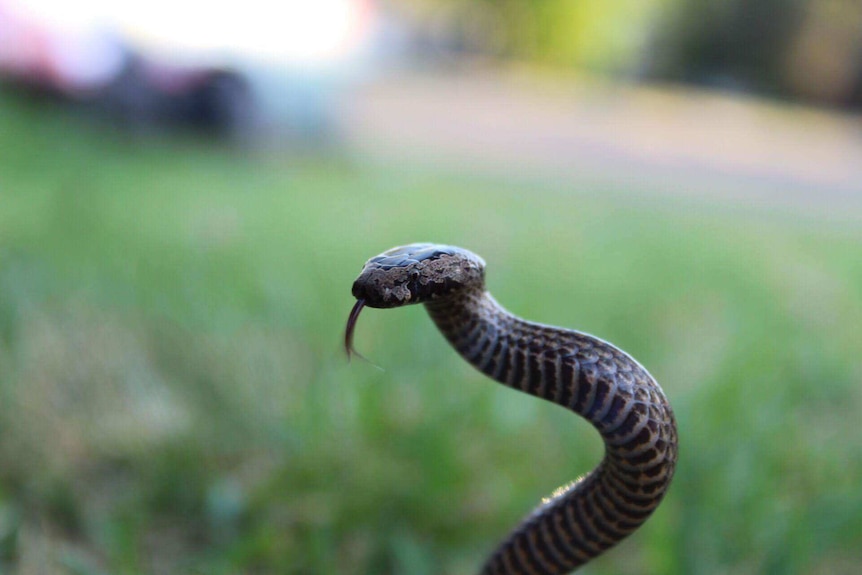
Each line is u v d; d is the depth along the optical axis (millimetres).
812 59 3426
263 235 644
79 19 1064
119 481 315
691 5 3455
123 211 672
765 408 378
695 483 312
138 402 339
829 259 833
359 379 365
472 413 357
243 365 363
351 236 680
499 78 2980
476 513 314
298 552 292
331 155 1146
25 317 398
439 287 204
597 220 908
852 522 302
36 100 1059
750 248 838
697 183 1379
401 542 290
